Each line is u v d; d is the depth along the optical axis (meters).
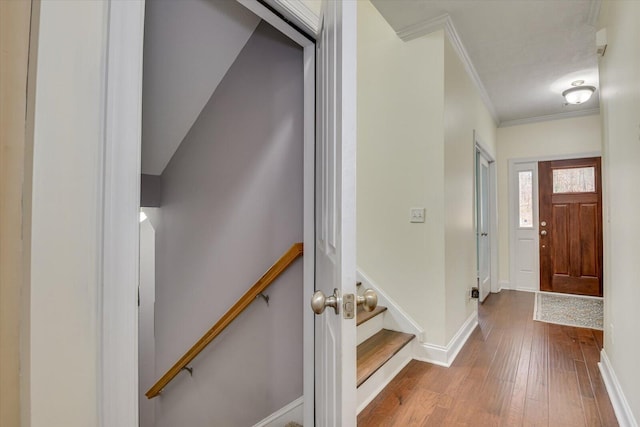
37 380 0.54
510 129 4.92
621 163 1.75
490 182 4.77
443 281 2.37
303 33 1.48
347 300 0.75
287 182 1.77
